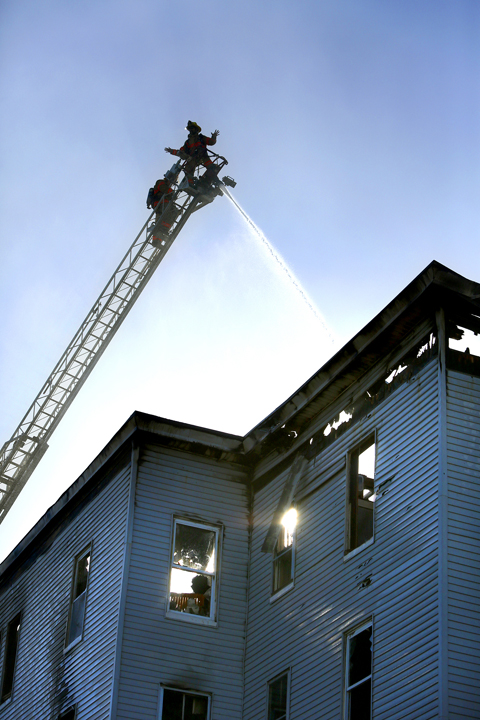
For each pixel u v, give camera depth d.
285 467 23.52
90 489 26.27
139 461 23.88
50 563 27.67
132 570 22.58
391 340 20.19
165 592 22.64
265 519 23.66
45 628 26.53
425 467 18.17
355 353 20.66
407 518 18.27
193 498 23.97
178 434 24.20
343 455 21.17
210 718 21.75
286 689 20.70
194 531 23.70
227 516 24.09
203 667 22.22
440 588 16.72
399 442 19.23
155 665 21.84
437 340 18.91
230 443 24.55
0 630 30.38
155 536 23.16
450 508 17.42
